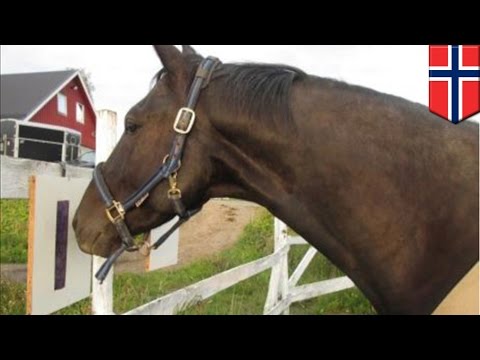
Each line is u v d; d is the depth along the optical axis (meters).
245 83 1.46
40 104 20.00
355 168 1.39
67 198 1.65
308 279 5.38
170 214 1.58
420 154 1.38
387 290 1.43
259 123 1.44
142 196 1.52
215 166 1.54
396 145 1.39
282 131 1.43
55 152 14.96
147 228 1.60
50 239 1.51
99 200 1.61
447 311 1.26
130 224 1.58
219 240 7.14
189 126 1.46
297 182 1.46
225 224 7.93
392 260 1.41
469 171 1.37
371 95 1.46
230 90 1.47
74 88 22.61
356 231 1.42
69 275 1.65
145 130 1.54
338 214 1.43
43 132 14.69
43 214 1.46
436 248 1.36
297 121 1.43
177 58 1.52
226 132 1.47
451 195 1.36
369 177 1.39
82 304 2.72
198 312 3.67
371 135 1.40
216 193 1.61
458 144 1.40
